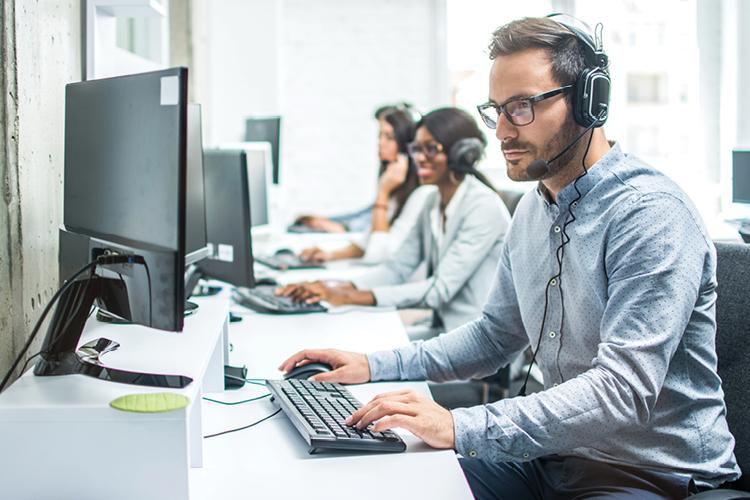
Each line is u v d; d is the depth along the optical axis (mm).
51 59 1499
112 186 1132
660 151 4363
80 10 1746
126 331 1294
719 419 1229
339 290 2287
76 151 1266
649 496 1168
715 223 2852
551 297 1358
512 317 1538
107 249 1102
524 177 1310
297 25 5133
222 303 1504
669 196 1228
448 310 2438
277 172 3754
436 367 1514
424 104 5215
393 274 2738
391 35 5160
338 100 5195
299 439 1187
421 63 5191
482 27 5137
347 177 5242
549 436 1122
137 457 935
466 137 2467
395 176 3264
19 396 964
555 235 1345
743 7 3297
